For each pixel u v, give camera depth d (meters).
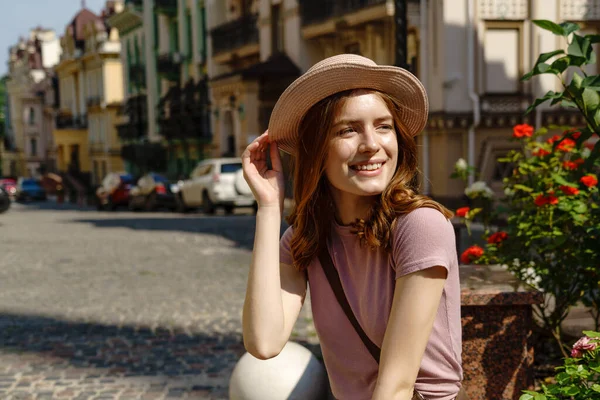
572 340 4.94
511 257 4.68
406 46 8.91
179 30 38.31
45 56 84.81
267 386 3.89
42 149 85.50
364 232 1.73
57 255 12.94
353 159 1.73
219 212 24.61
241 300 8.15
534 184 4.87
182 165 38.81
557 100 3.51
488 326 3.30
